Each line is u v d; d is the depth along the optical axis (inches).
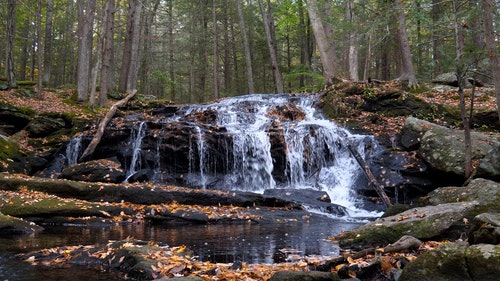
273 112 684.1
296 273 160.9
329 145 554.6
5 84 767.1
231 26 1408.7
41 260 212.4
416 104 589.3
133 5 932.0
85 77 770.8
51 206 347.3
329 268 193.9
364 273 177.3
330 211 416.8
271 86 1624.0
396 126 553.6
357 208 454.9
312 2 768.3
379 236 236.4
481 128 537.6
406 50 677.3
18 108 640.4
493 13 343.9
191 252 232.1
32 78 1251.8
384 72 1090.1
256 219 363.3
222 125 626.2
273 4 1320.1
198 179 547.8
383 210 437.7
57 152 589.9
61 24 1413.6
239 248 250.4
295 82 1441.9
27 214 335.0
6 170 494.9
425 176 454.9
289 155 560.4
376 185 428.1
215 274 181.3
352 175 504.1
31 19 1210.6
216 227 332.8
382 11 418.6
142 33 1087.0
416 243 205.0
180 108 729.6
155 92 1705.2
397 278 164.2
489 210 242.4
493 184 289.0
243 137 570.9
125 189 405.1
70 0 1364.4
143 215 365.1
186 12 1338.6
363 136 543.8
